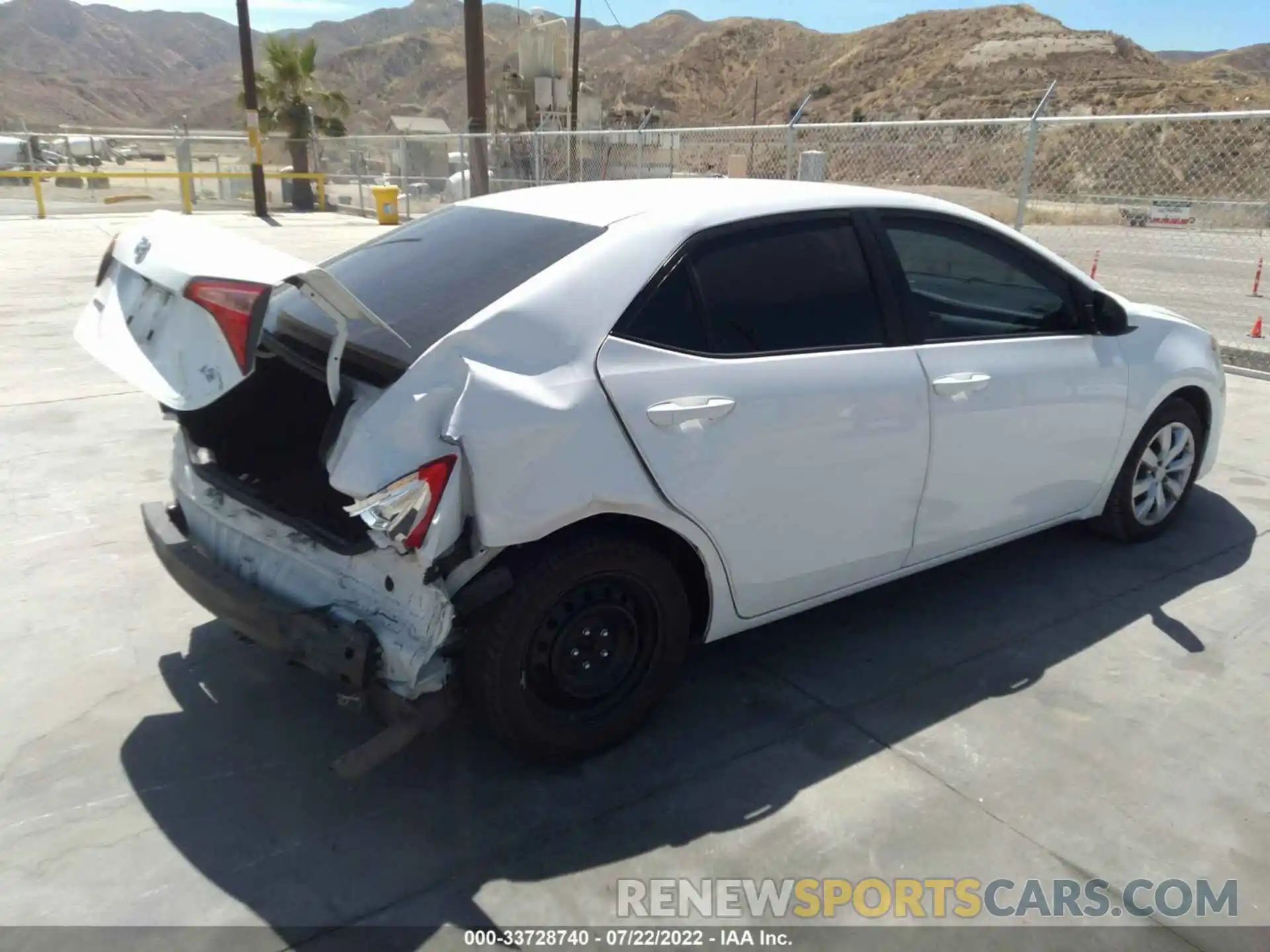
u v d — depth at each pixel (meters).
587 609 2.87
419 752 3.06
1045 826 2.76
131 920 2.38
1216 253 14.41
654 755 3.06
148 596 4.01
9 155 28.30
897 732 3.19
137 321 2.69
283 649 2.69
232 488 2.97
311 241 17.55
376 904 2.45
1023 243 3.85
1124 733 3.19
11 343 8.43
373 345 2.70
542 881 2.54
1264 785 2.95
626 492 2.75
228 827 2.71
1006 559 4.52
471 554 2.55
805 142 12.05
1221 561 4.49
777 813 2.80
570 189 3.57
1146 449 4.43
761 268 3.15
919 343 3.45
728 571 3.11
